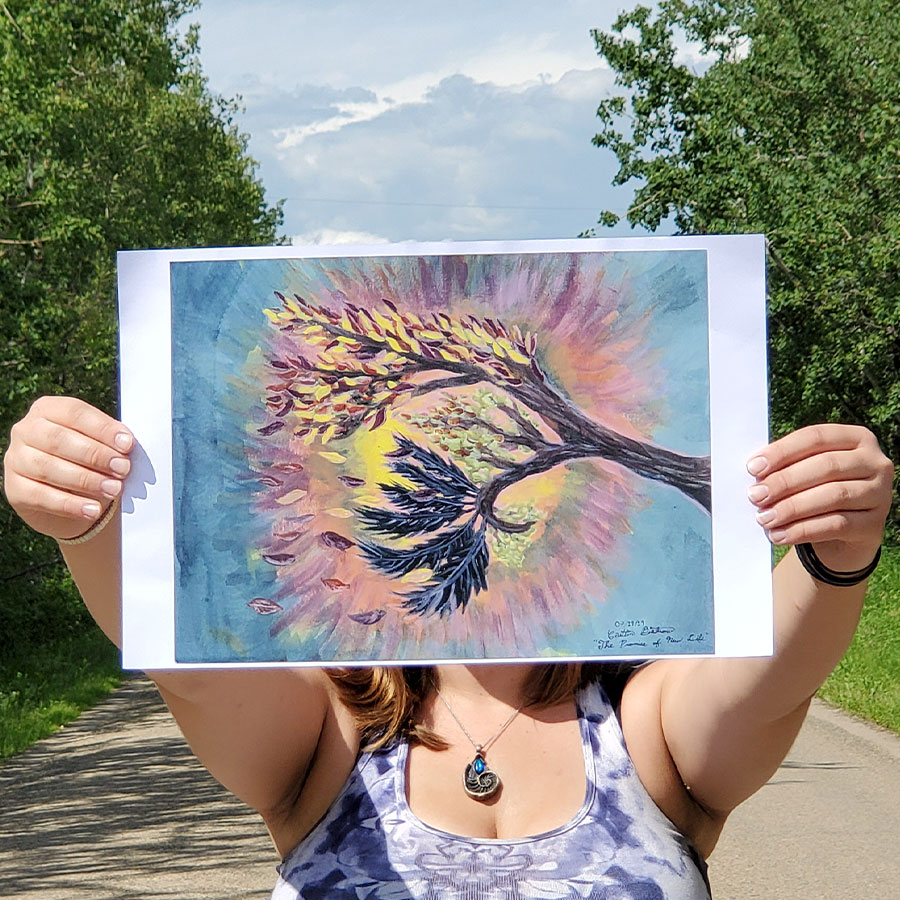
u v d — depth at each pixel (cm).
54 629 2333
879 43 2064
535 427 178
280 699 186
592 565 176
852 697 1135
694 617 175
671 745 191
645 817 187
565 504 177
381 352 178
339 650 176
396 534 177
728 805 190
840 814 734
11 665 1902
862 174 1991
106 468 160
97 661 2083
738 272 176
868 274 2017
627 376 177
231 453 176
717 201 2512
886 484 162
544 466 178
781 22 2245
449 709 194
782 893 580
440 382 178
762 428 175
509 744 191
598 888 178
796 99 2202
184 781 959
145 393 175
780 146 2214
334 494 177
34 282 1825
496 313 178
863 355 2056
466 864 181
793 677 173
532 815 186
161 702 1552
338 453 177
